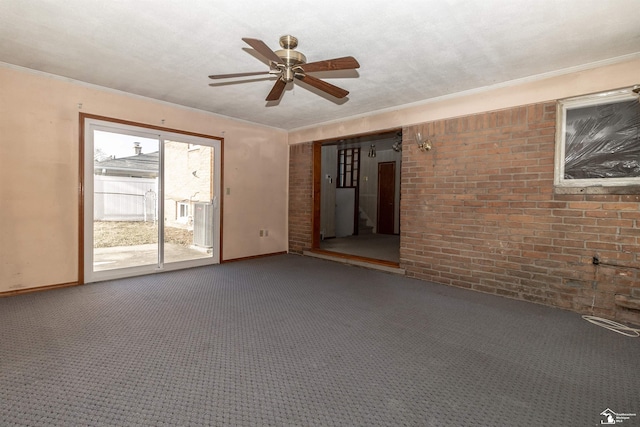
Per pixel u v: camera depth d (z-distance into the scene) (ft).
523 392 5.96
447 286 12.88
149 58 9.91
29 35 8.57
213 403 5.50
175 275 14.25
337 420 5.14
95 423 4.96
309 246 19.10
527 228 11.07
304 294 11.70
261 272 15.01
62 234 11.91
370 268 15.75
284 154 19.93
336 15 7.44
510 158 11.42
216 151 16.40
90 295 11.16
